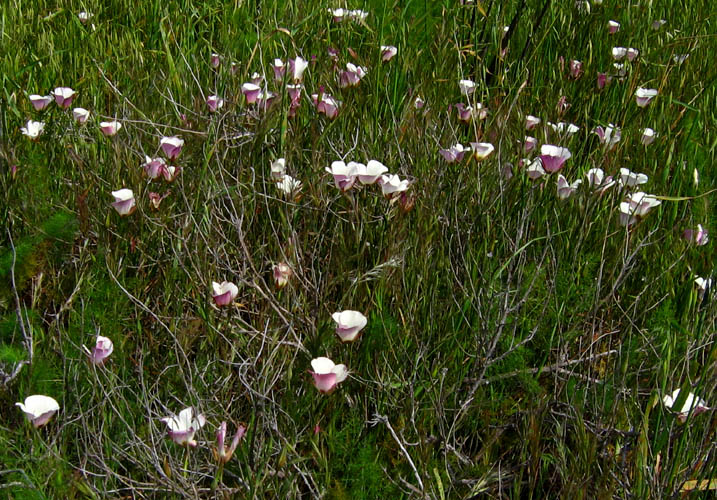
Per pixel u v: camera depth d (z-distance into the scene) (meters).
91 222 1.51
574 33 2.33
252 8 2.25
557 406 1.32
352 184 1.41
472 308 1.38
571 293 1.39
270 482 1.12
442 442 1.21
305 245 1.47
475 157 1.54
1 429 1.09
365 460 1.10
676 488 1.15
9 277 1.32
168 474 1.08
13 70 1.91
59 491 1.05
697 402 1.15
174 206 1.53
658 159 1.83
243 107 1.72
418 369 1.33
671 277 1.45
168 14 2.23
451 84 1.97
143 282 1.45
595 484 1.16
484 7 2.29
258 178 1.58
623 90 2.09
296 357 1.31
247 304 1.46
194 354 1.37
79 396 1.17
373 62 2.02
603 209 1.58
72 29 2.21
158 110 1.80
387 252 1.41
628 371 1.35
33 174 1.47
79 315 1.29
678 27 2.52
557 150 1.52
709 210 1.51
